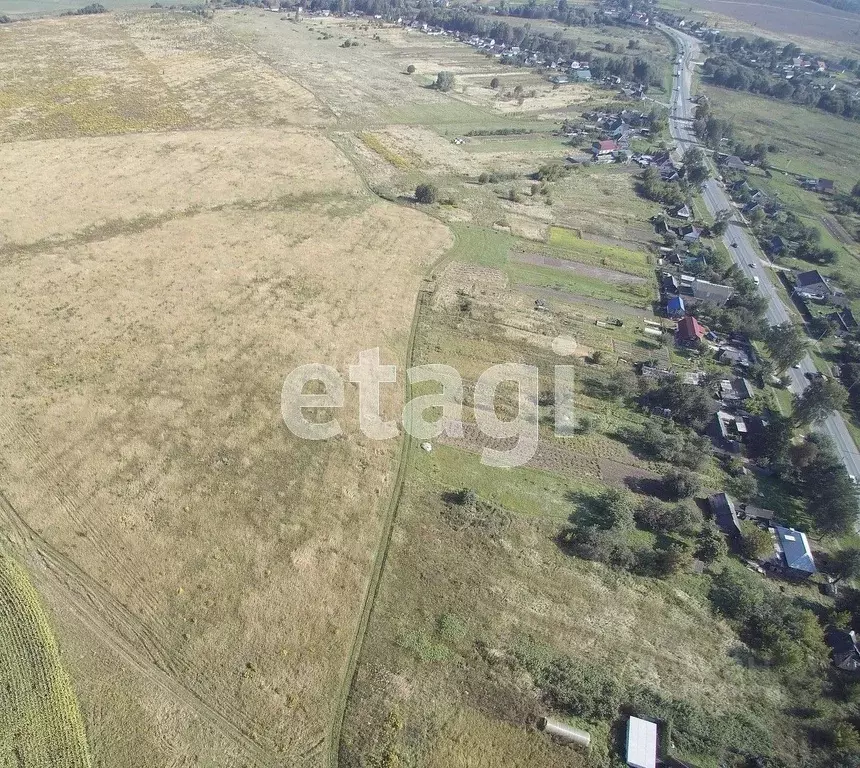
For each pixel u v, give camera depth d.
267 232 70.75
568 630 34.72
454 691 31.34
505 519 40.75
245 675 30.88
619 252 77.44
